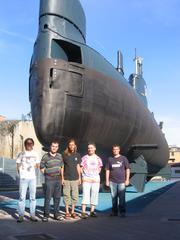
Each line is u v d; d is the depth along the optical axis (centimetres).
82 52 1465
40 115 1368
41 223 1004
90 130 1505
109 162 1136
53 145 1066
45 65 1377
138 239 780
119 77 1725
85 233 851
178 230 875
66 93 1381
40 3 1470
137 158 2000
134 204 1497
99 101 1507
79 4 1580
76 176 1102
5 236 821
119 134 1702
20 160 1055
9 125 5747
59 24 1442
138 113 1861
